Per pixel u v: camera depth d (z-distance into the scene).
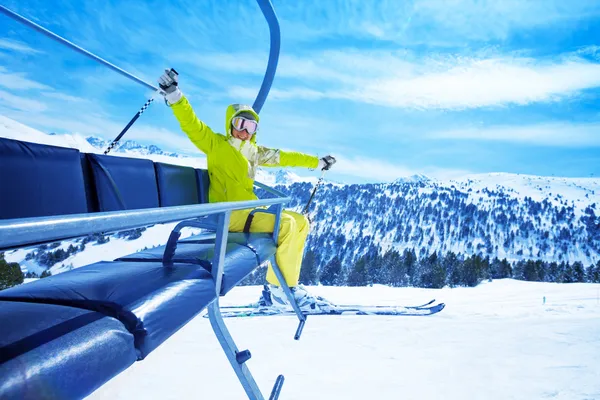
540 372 2.61
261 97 4.07
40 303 1.16
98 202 2.11
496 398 2.25
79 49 2.28
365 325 3.96
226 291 1.84
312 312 4.18
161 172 2.78
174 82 2.65
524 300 6.57
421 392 2.37
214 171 3.14
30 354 0.78
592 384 2.38
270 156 3.69
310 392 2.43
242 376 1.64
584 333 3.47
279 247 3.26
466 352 3.09
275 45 3.96
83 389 0.82
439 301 6.76
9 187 1.57
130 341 1.04
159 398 2.45
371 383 2.53
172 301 1.32
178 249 2.29
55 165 1.82
